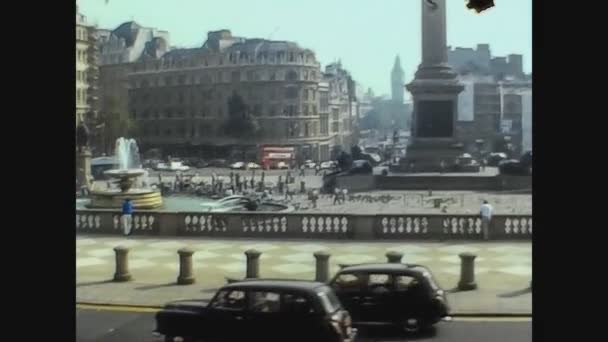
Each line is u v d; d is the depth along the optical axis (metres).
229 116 147.38
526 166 59.38
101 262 25.33
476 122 144.38
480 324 16.58
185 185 72.25
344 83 172.75
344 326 12.59
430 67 65.88
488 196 53.28
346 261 24.94
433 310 15.14
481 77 146.88
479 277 22.47
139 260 25.72
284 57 149.50
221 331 12.67
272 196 61.69
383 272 15.40
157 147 149.12
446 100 65.44
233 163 134.50
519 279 22.16
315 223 30.86
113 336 14.99
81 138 53.50
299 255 26.56
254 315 12.55
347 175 64.88
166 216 31.55
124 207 31.64
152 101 150.00
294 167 127.50
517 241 29.61
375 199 53.16
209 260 25.66
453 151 65.38
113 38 149.75
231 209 50.97
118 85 147.38
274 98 148.88
